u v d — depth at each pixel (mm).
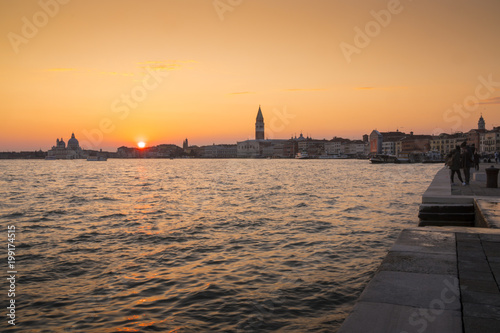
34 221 23859
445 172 37656
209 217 24469
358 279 11367
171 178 77938
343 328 4766
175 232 19484
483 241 8914
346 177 71000
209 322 8578
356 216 23906
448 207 17203
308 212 26078
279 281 11289
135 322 8641
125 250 15719
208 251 15281
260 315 8883
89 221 23641
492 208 14141
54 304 9781
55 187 54688
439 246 8500
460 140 173625
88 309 9445
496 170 22219
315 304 9500
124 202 34375
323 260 13570
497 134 156000
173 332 8109
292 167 138500
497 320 4926
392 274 6699
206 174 93625
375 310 5258
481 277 6496
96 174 100562
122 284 11312
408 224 20844
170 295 10305
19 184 61719
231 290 10570
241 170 116750
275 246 15938
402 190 42344
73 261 14016
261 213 25938
